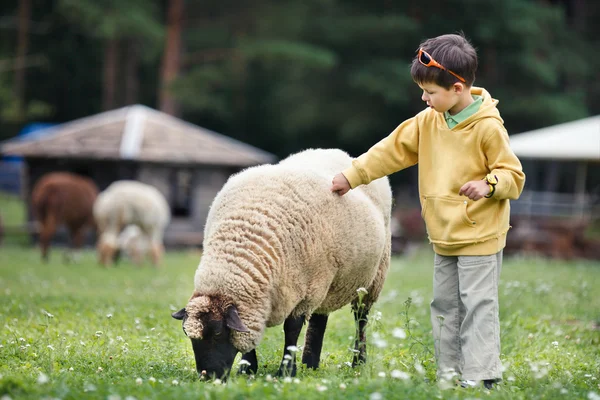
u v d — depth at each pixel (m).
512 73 46.47
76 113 55.62
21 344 7.35
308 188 6.53
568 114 44.31
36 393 5.08
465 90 6.05
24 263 21.02
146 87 54.66
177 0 43.78
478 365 5.85
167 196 30.47
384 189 7.59
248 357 6.61
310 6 46.31
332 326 9.66
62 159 30.39
